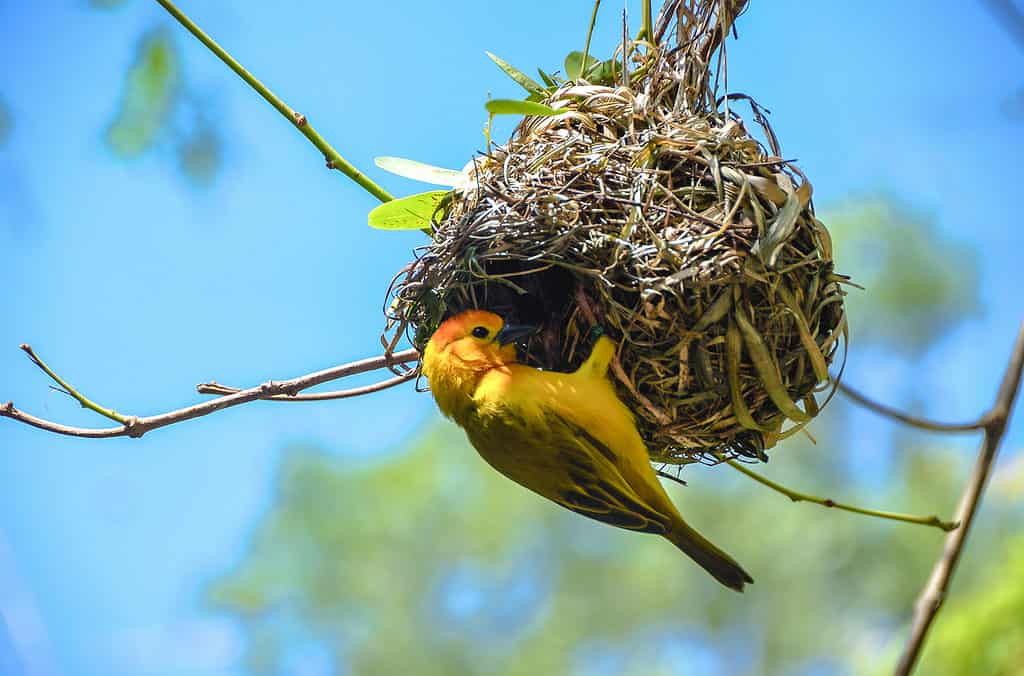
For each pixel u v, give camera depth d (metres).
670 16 9.05
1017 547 12.25
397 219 8.98
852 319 20.59
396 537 23.41
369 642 22.97
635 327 7.77
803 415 7.82
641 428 8.30
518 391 8.12
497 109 7.35
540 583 23.42
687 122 8.15
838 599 20.77
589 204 7.85
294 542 23.44
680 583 22.88
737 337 7.64
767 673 21.08
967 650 11.52
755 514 21.50
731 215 7.54
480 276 8.09
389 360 9.23
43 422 9.05
